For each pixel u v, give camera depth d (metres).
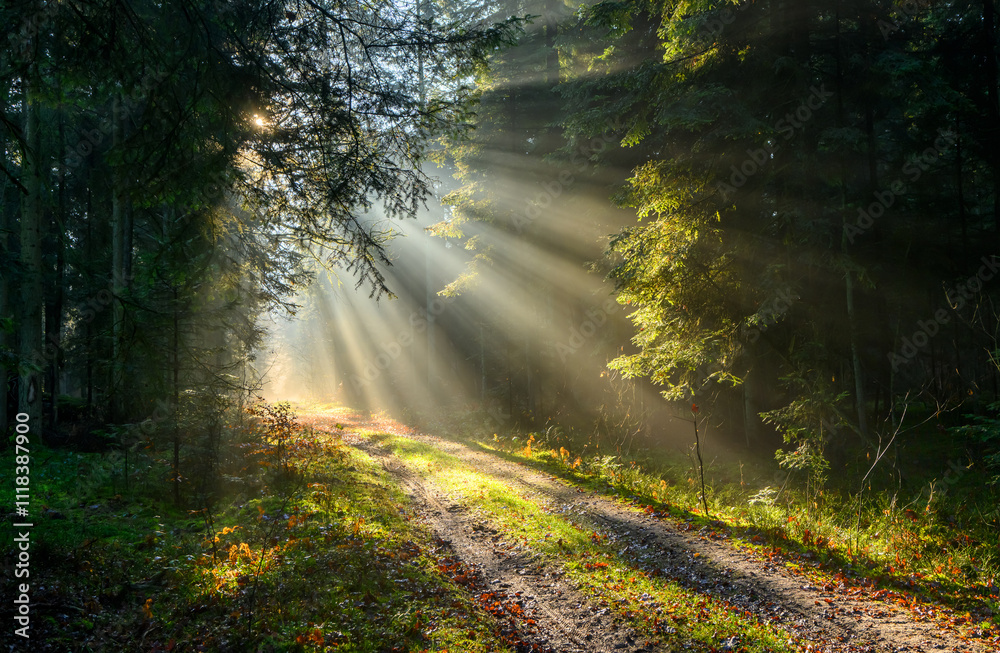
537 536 9.78
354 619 6.20
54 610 5.60
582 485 13.73
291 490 11.10
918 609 7.04
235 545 7.99
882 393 16.19
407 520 10.49
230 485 11.12
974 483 11.71
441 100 7.00
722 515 11.30
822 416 12.10
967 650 6.04
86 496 9.73
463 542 9.63
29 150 5.67
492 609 7.07
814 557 8.75
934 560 8.73
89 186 18.72
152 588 6.54
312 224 7.40
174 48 6.00
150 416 10.29
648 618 6.79
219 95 6.03
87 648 5.18
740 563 8.53
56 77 5.94
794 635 6.39
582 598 7.43
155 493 10.34
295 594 6.62
